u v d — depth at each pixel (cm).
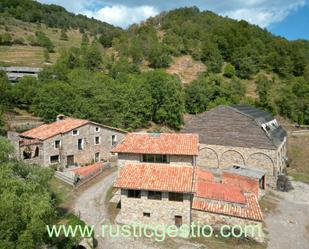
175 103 8075
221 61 13150
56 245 2312
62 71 9194
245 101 9919
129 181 3044
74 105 6431
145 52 13412
